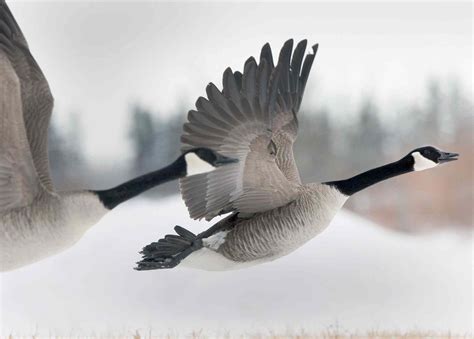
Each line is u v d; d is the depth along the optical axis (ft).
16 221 25.89
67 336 46.06
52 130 134.31
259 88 28.37
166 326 49.11
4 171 25.62
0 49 24.45
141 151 137.80
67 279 57.82
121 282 56.34
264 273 57.93
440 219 114.21
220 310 52.29
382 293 56.95
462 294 58.49
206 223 68.64
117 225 68.54
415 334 40.68
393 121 137.39
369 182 30.63
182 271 58.03
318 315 52.24
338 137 132.16
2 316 52.01
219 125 28.30
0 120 24.99
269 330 42.42
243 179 28.68
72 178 132.77
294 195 29.25
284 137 31.94
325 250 62.80
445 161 31.37
